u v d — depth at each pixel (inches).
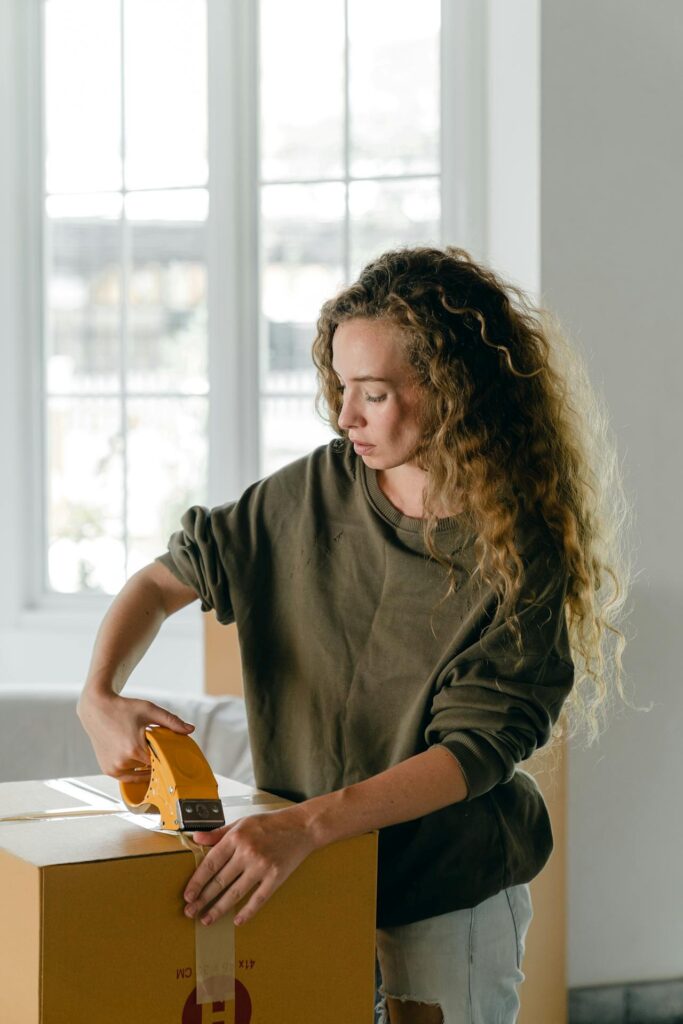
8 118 127.3
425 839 53.9
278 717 57.5
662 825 104.9
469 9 119.0
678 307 103.3
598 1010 104.0
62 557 131.6
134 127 127.6
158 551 130.5
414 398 53.7
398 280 54.2
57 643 128.8
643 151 102.3
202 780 48.7
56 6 127.9
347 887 49.3
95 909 44.0
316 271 125.3
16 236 128.7
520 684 52.5
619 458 102.8
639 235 102.5
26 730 103.4
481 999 55.3
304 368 126.2
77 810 52.9
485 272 57.5
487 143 118.7
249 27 124.3
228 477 126.8
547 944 99.1
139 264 128.6
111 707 53.3
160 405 129.3
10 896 45.1
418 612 54.7
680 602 104.2
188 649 124.6
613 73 101.5
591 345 102.0
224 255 125.4
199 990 46.0
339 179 124.2
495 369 55.6
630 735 104.0
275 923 47.7
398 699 54.7
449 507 54.6
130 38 127.0
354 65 123.2
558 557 54.4
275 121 124.8
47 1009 43.2
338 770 55.4
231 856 45.9
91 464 130.8
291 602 57.4
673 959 106.0
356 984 49.6
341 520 57.3
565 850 99.1
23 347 129.7
